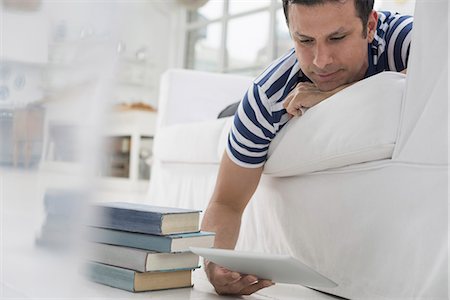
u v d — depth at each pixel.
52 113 0.54
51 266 0.56
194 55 5.23
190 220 1.06
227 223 1.22
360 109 0.98
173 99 2.63
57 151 0.54
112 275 1.02
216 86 2.71
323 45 1.01
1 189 0.55
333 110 1.03
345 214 1.02
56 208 0.54
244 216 1.44
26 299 0.56
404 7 1.76
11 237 0.56
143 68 4.91
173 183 2.26
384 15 1.20
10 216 0.55
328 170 1.07
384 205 0.94
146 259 0.98
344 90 1.03
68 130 0.53
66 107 0.53
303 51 1.05
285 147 1.14
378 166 0.96
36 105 0.54
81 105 0.53
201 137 2.00
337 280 1.05
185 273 1.08
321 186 1.08
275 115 1.15
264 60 4.54
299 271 0.85
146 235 1.01
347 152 0.98
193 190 2.09
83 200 0.54
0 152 0.55
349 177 1.02
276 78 1.16
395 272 0.92
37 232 0.56
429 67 0.88
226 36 4.90
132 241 1.02
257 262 0.87
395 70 1.13
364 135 0.96
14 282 0.57
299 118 1.12
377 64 1.12
